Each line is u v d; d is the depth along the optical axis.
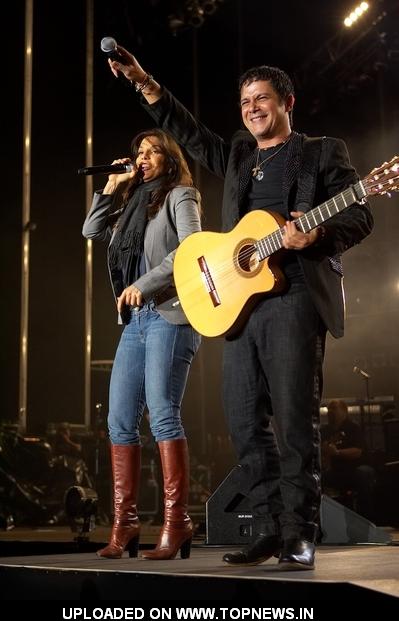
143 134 3.81
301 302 2.99
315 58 14.80
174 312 3.50
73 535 7.69
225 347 3.21
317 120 15.97
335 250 2.91
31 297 13.90
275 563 3.14
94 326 14.70
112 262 3.73
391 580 2.38
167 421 3.48
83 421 14.17
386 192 2.83
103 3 14.62
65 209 14.34
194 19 13.32
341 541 5.04
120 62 3.56
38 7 14.17
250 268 3.11
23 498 10.09
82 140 14.59
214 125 16.12
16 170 13.79
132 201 3.74
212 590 2.57
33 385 13.80
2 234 13.64
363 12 13.41
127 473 3.59
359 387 13.75
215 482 11.29
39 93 14.13
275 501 3.10
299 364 2.95
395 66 14.30
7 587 3.17
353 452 8.30
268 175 3.19
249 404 3.12
